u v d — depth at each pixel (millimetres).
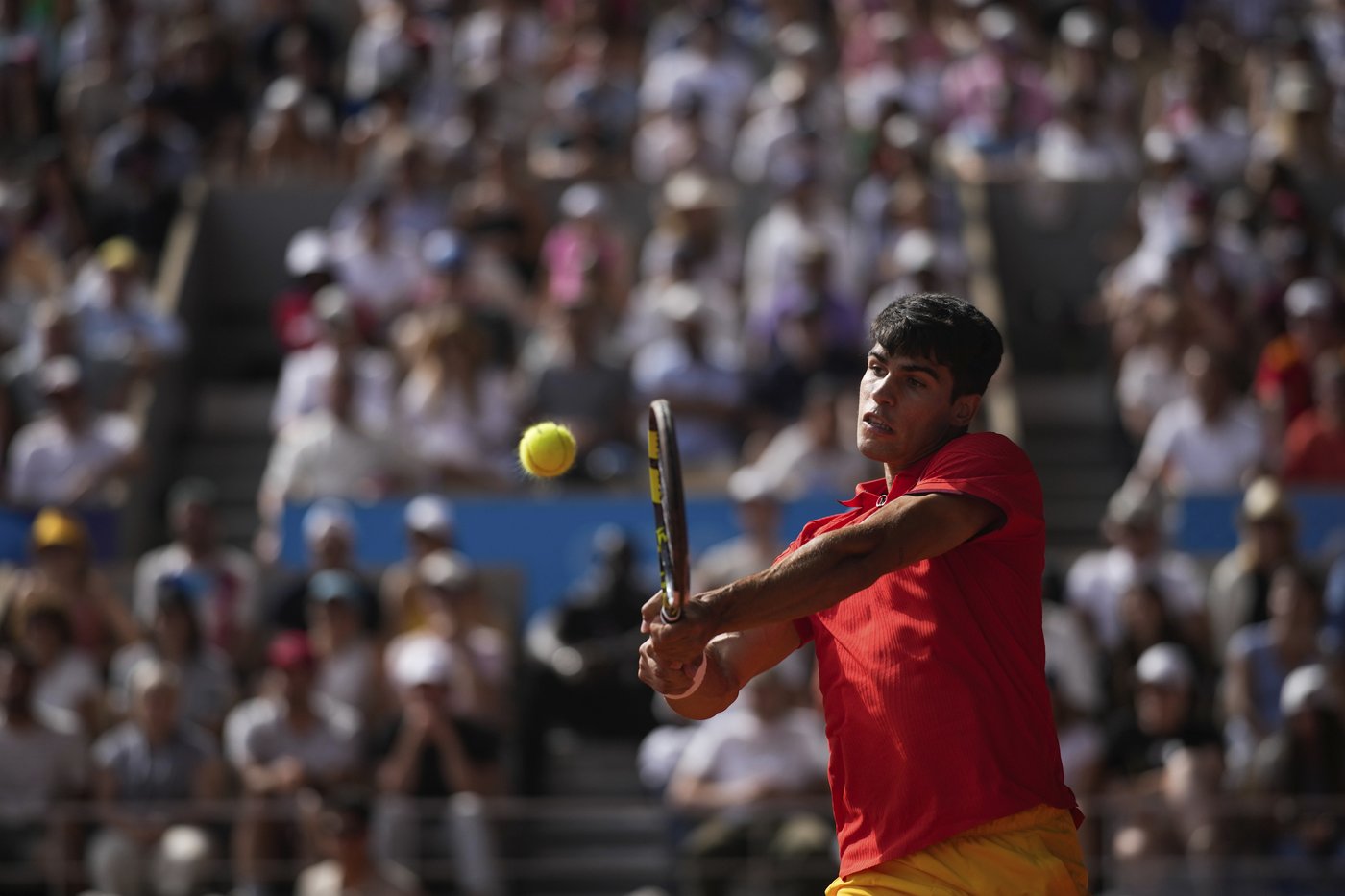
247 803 27844
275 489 36031
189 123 49062
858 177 47375
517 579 34688
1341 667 27797
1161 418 36844
